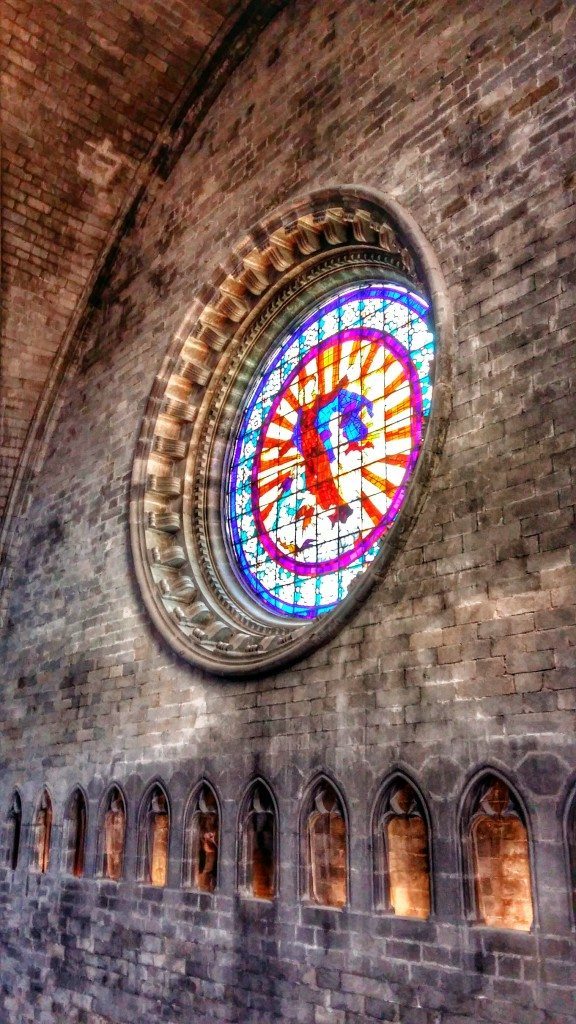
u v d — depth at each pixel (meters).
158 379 21.33
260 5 21.92
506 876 11.94
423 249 15.16
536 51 14.64
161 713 17.95
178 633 18.14
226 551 20.00
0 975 20.17
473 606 12.70
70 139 23.91
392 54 17.69
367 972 12.72
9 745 22.47
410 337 17.50
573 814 10.95
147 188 24.73
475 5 16.09
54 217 24.77
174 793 17.03
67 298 25.52
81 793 19.58
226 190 21.72
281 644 15.76
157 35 22.58
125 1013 16.58
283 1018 13.66
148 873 17.36
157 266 23.41
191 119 23.77
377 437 17.41
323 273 19.69
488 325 13.84
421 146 16.25
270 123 20.84
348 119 18.34
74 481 23.62
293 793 14.57
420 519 13.81
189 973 15.55
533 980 10.80
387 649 13.68
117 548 21.02
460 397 13.85
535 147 14.12
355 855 13.35
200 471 20.80
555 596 11.77
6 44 22.36
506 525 12.64
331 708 14.30
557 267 13.15
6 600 24.66
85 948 18.06
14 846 21.52
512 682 11.92
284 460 19.45
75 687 20.78
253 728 15.69
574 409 12.30
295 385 19.94
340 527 17.50
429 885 12.37
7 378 25.47
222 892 15.42
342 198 17.56
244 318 21.05
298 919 13.95
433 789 12.45
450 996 11.59
